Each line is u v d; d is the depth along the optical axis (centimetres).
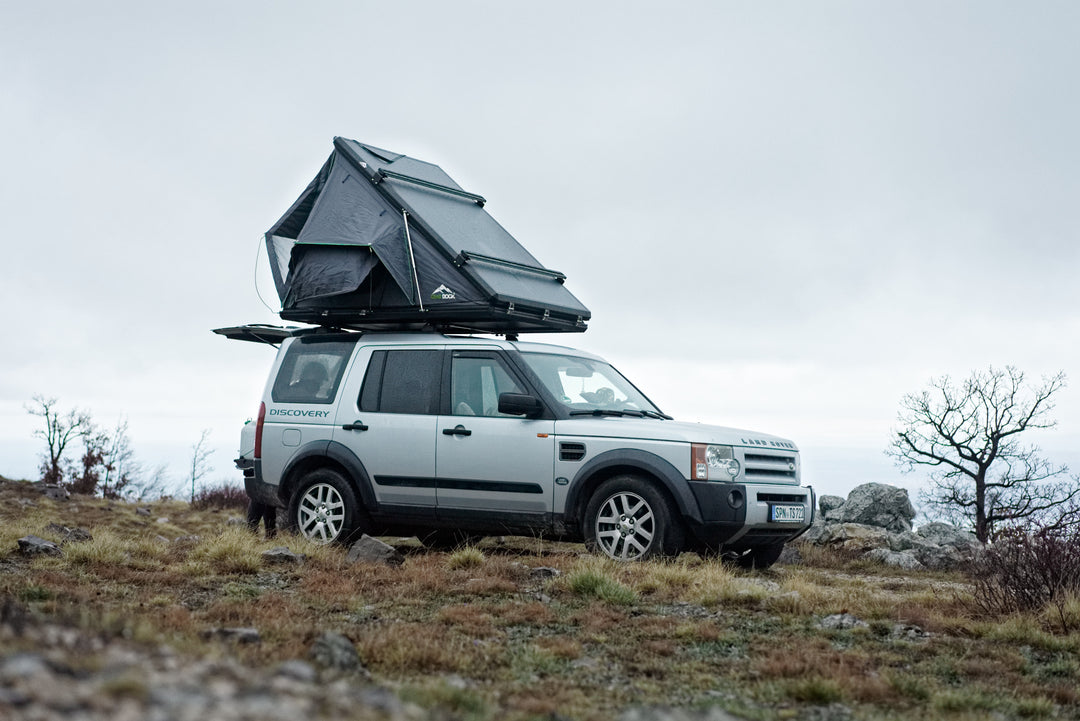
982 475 2806
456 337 1034
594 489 954
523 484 963
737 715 454
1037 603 741
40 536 977
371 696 346
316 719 302
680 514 912
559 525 952
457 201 1177
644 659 578
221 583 799
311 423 1073
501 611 691
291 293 1096
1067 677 583
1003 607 746
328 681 420
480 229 1137
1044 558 754
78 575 795
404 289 1033
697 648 612
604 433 937
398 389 1038
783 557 1241
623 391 1053
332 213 1091
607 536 930
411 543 1191
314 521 1064
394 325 1110
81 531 1058
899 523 1527
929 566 1256
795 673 546
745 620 698
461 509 995
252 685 334
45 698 286
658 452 913
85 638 379
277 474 1089
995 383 2848
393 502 1023
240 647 502
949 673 575
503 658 559
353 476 1035
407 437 1016
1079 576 745
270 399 1110
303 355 1112
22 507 1623
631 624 671
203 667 353
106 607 631
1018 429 2808
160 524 1578
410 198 1082
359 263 1057
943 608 771
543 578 832
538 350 1022
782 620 695
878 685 517
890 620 704
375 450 1029
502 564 864
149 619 560
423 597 750
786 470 978
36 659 320
